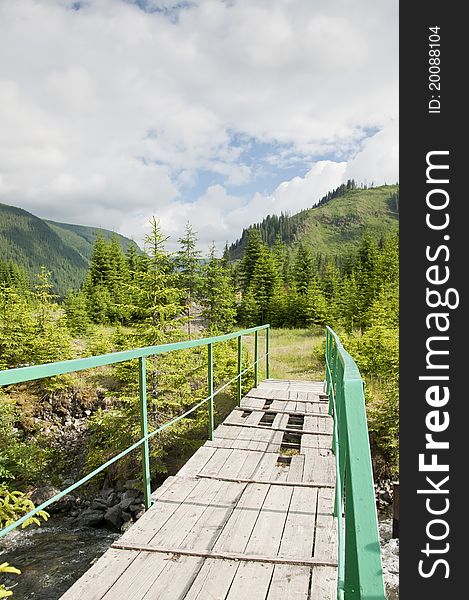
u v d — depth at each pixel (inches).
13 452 538.6
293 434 239.6
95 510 495.5
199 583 106.3
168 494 159.0
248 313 1440.7
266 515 143.3
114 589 103.5
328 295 1507.1
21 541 450.6
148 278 530.3
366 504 38.6
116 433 523.8
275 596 101.3
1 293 698.8
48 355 661.9
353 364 66.6
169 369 498.6
